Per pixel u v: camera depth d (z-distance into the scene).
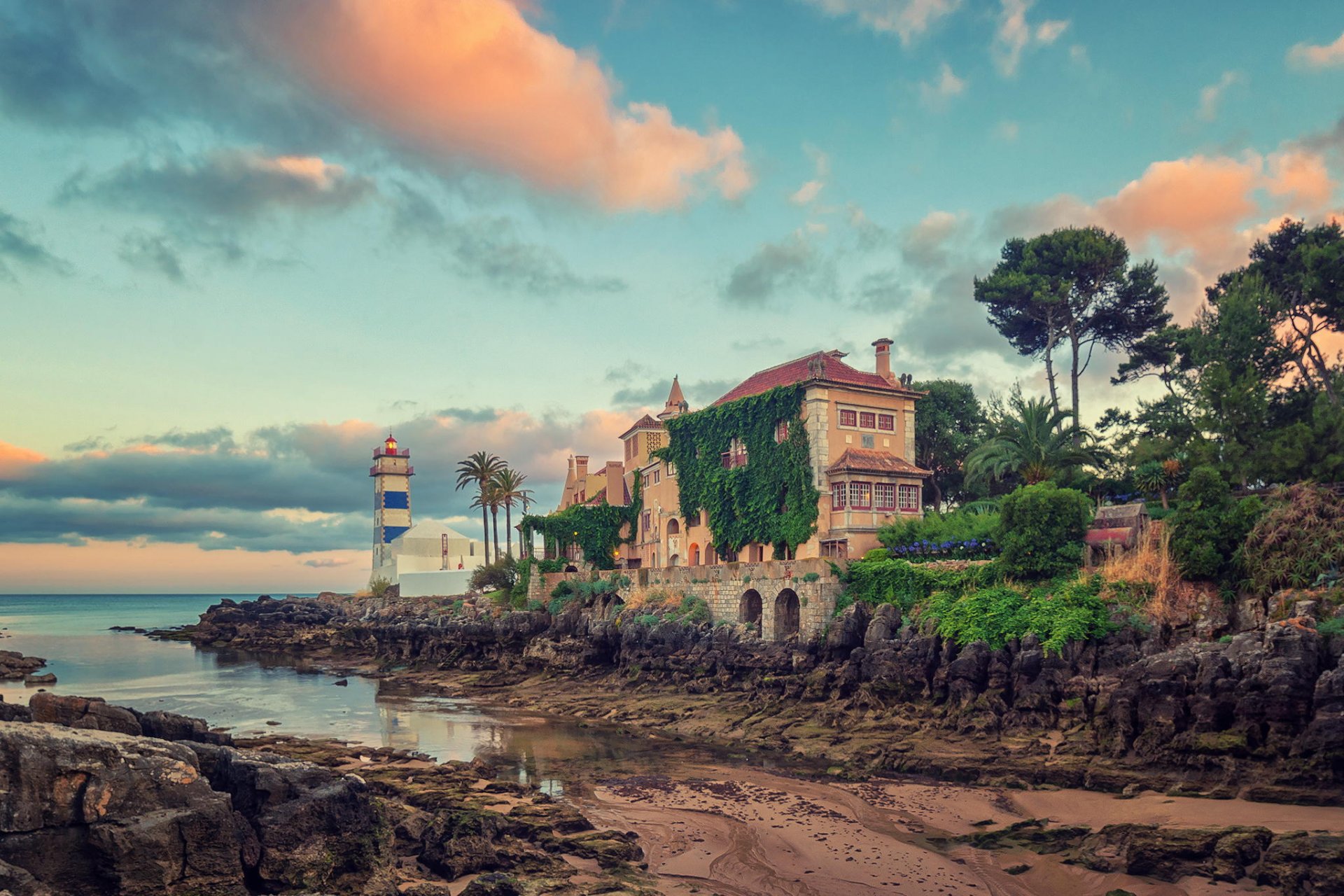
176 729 25.97
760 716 46.62
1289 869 21.27
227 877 19.31
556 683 64.31
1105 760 32.84
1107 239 76.44
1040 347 82.31
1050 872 24.31
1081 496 46.72
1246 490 49.62
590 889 22.23
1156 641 37.56
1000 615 41.84
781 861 25.75
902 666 43.84
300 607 133.88
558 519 91.88
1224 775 29.47
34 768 17.56
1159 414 76.00
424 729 48.44
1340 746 27.59
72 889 17.70
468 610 90.31
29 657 84.38
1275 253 67.94
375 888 20.75
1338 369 60.53
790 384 69.25
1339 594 33.81
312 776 21.61
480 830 24.73
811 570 53.38
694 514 78.81
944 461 83.88
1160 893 22.27
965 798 31.81
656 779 35.75
